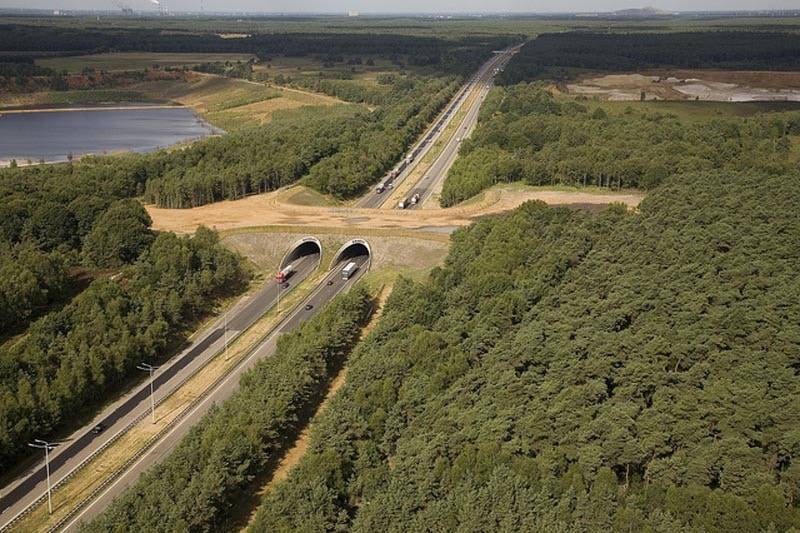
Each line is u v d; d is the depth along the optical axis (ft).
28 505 408.26
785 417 349.61
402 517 334.85
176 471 381.81
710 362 404.98
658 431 352.69
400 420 417.90
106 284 589.73
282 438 444.96
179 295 620.49
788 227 557.33
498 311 494.18
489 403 401.90
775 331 421.18
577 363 414.62
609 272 531.09
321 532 338.75
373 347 504.84
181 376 545.44
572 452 354.13
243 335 606.55
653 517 302.86
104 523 349.61
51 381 489.67
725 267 506.89
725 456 333.42
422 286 566.77
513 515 312.91
